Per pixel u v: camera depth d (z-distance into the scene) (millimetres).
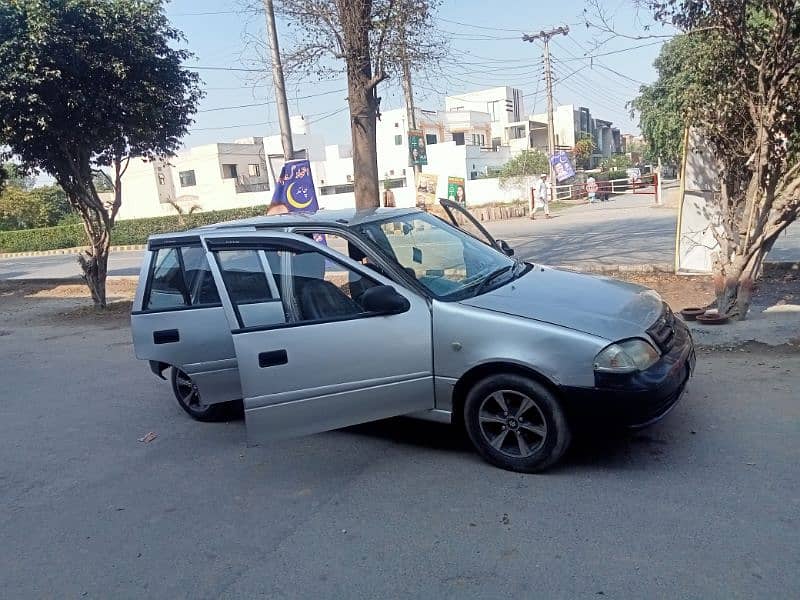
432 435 4836
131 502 4258
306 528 3686
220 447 5090
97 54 10266
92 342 9719
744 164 6637
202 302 5297
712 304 7531
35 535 3924
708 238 9133
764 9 5848
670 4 6492
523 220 25578
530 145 62125
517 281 4652
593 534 3312
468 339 3994
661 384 3719
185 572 3369
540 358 3789
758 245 6527
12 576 3488
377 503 3881
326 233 4594
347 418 4281
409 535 3496
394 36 9344
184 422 5766
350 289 4359
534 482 3926
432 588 3021
